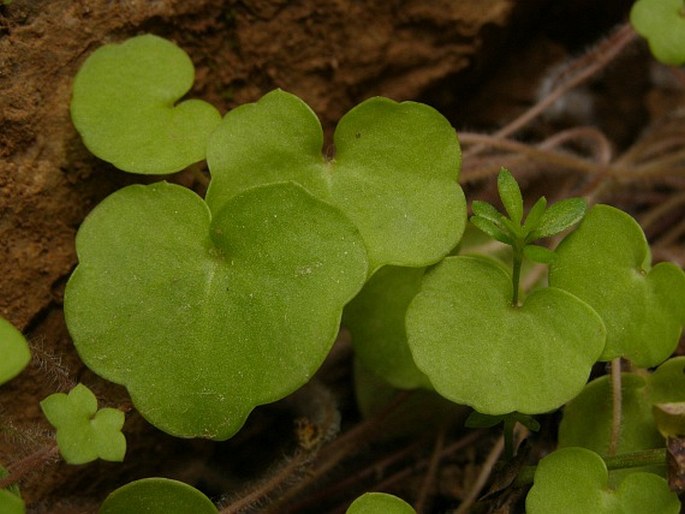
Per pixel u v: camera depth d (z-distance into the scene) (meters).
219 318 0.12
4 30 0.13
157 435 0.14
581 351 0.12
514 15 0.16
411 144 0.12
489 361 0.12
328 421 0.14
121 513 0.12
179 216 0.12
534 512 0.12
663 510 0.12
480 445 0.15
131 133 0.13
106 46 0.13
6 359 0.11
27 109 0.13
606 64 0.17
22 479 0.12
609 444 0.13
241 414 0.12
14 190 0.13
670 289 0.12
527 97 0.18
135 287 0.12
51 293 0.13
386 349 0.13
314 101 0.15
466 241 0.15
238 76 0.15
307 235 0.12
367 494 0.12
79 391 0.11
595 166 0.16
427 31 0.16
